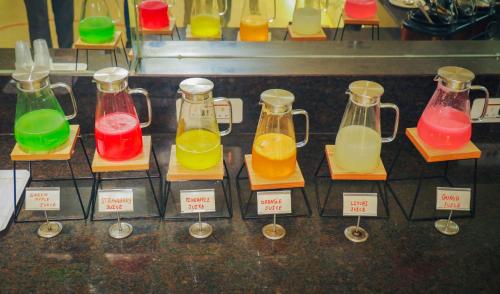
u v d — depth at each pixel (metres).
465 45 1.53
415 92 1.48
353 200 1.20
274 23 1.49
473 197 1.32
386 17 1.50
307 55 1.49
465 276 1.13
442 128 1.20
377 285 1.11
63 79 1.41
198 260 1.15
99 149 1.18
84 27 1.38
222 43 1.49
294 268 1.14
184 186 1.37
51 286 1.08
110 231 1.22
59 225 1.23
